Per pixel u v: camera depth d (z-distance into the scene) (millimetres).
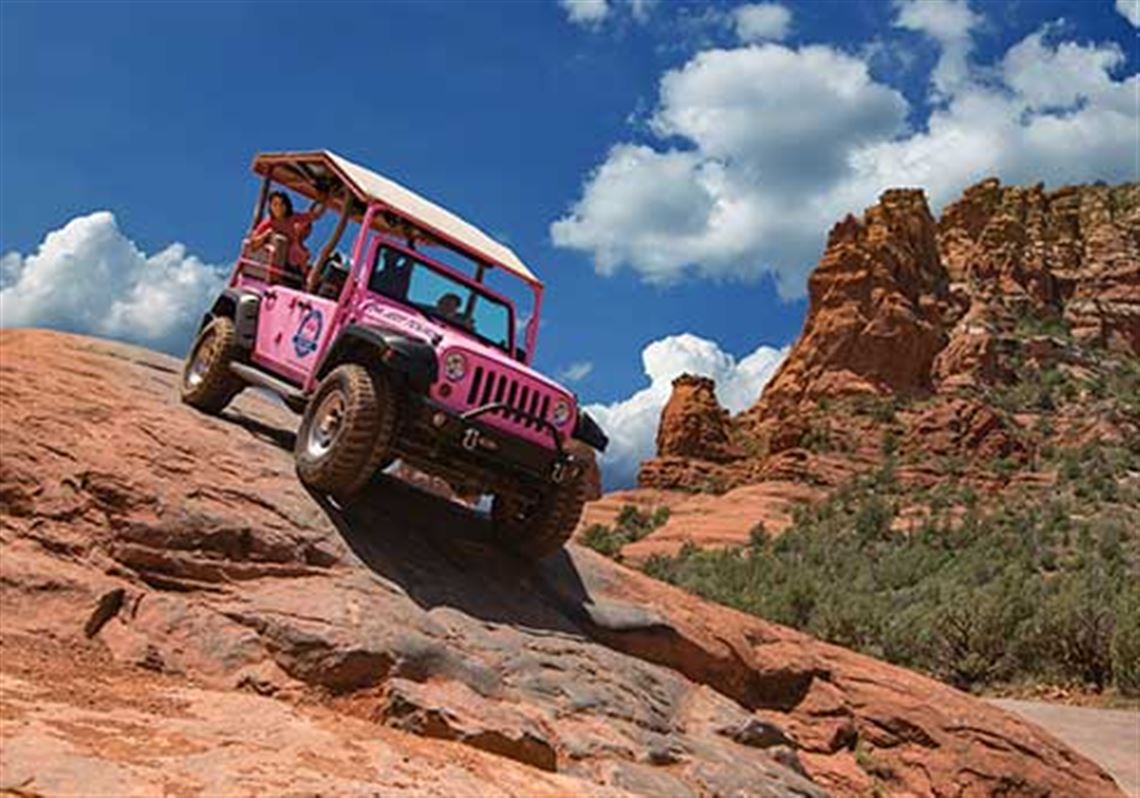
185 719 4652
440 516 8688
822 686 10672
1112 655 32531
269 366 8406
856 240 164875
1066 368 154125
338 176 8391
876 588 70562
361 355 7531
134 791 3613
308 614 5977
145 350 10453
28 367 7883
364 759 4652
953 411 124438
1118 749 20484
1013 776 10469
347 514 7430
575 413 7738
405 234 9016
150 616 5707
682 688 8133
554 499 8031
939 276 177250
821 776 9672
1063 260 187375
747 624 10867
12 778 3492
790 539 91188
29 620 5332
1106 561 72188
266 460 7582
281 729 4781
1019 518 93562
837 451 124938
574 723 6434
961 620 37438
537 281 8969
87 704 4539
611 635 8773
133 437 7105
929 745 10602
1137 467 113000
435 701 5641
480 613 7203
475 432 7191
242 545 6449
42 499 6113
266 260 9188
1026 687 33969
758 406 154125
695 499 123125
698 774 6570
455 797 4512
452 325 8438
